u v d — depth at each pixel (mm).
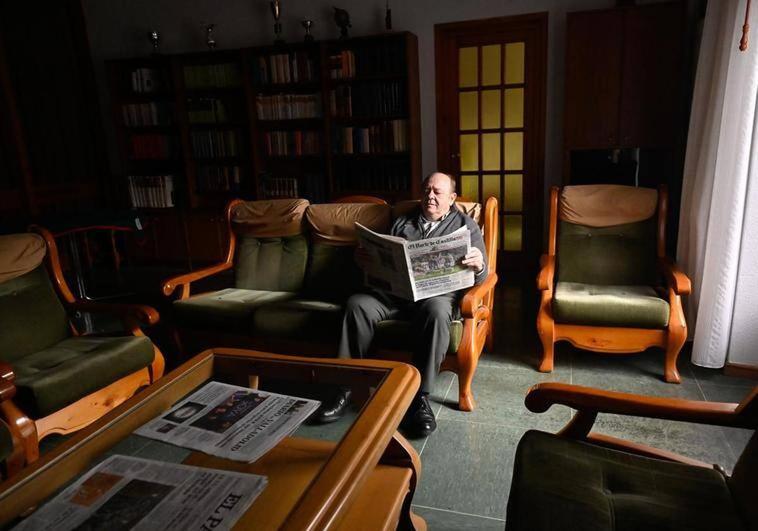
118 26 5434
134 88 5305
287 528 898
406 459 1367
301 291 2922
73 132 5410
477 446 2029
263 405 1397
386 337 2275
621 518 1057
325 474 1029
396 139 4711
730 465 1853
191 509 1045
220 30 5188
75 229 3422
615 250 2971
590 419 1323
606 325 2531
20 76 4883
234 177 5336
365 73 4656
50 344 2369
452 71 4672
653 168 4180
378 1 4672
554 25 4273
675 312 2482
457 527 1607
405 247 2109
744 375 2531
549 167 4562
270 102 4961
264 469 1332
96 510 1048
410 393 1345
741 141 2307
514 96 4582
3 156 4781
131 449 2078
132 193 5500
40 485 1134
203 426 1304
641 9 3707
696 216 2721
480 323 2543
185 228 5258
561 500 1096
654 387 2459
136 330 2348
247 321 2537
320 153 4980
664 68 3744
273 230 2979
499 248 4926
